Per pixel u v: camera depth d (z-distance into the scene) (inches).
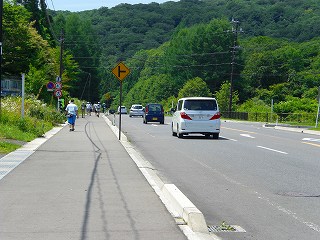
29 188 378.6
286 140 960.3
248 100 3351.4
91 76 3909.9
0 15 756.0
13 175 441.7
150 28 5546.3
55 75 2124.8
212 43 3762.3
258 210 331.0
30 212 297.7
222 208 336.2
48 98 2028.8
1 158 564.4
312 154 688.4
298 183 441.4
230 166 553.6
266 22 4869.6
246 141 910.4
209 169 529.0
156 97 4195.4
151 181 418.3
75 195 352.2
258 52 3905.0
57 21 3850.9
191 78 3806.6
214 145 817.5
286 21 4847.4
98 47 4052.7
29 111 1192.2
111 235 248.5
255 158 632.4
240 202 356.5
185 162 589.0
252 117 2469.2
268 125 1820.9
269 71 3722.9
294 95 3494.1
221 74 3737.7
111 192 365.1
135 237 245.4
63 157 585.9
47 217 285.3
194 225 264.5
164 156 653.3
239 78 3740.2
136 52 5167.3
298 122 2178.9
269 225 290.8
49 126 1165.1
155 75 4670.3
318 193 393.4
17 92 2021.4
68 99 2281.0
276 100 3464.6
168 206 317.7
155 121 1656.0
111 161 554.6
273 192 396.8
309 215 317.1
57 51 2493.8
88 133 1020.5
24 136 807.1
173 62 4060.0
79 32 3855.8
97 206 315.9
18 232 253.0
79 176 441.7
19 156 585.6
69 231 255.4
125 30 5462.6
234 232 274.1
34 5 2549.2
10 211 299.9
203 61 3796.8
